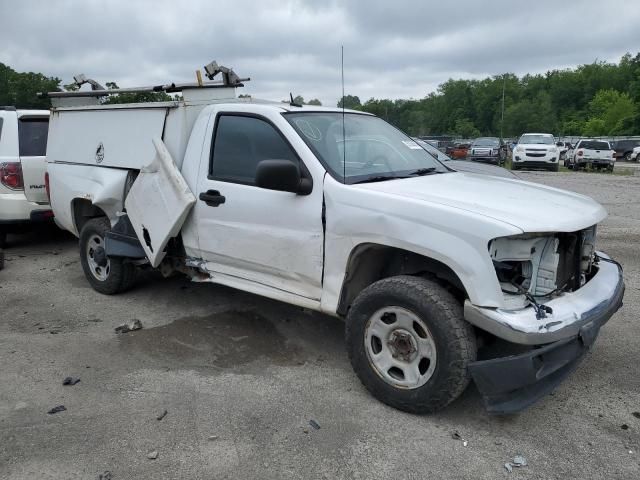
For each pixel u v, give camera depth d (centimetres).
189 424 343
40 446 321
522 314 309
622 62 9750
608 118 7862
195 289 605
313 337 477
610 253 755
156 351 450
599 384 390
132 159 535
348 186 373
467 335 324
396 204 346
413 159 468
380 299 349
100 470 300
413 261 368
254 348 455
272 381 398
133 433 334
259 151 428
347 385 391
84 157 597
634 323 495
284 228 404
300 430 336
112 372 413
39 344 466
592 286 364
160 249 490
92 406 365
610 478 292
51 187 639
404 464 304
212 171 457
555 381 335
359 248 367
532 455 312
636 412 354
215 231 454
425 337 338
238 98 546
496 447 319
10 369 419
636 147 3856
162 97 671
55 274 683
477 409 358
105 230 572
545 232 319
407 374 346
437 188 381
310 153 396
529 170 2628
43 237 906
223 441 325
